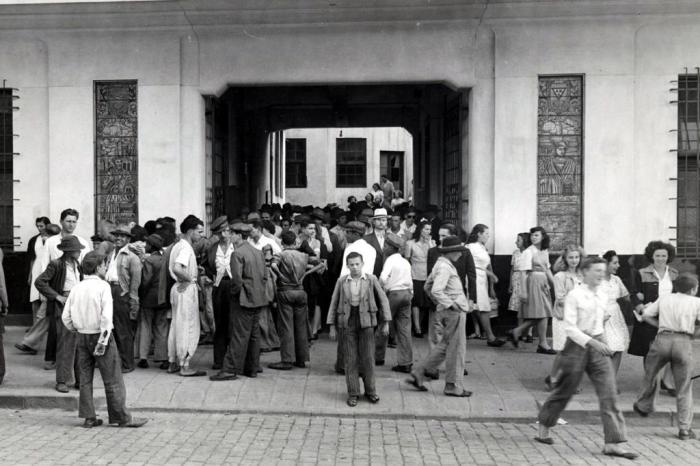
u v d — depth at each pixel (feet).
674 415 26.99
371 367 28.40
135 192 42.11
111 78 41.96
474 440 24.58
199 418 26.96
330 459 22.17
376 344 33.76
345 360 28.40
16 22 41.19
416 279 40.01
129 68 41.86
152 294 32.76
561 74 40.55
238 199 55.72
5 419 26.58
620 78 40.29
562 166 40.75
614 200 40.45
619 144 40.37
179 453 22.49
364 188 107.65
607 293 29.17
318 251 41.19
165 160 41.81
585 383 31.42
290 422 26.58
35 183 42.63
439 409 27.91
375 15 40.22
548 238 36.83
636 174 40.52
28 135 42.52
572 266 29.58
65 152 42.24
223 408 27.84
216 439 24.18
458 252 29.35
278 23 40.96
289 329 33.09
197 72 41.83
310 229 40.73
